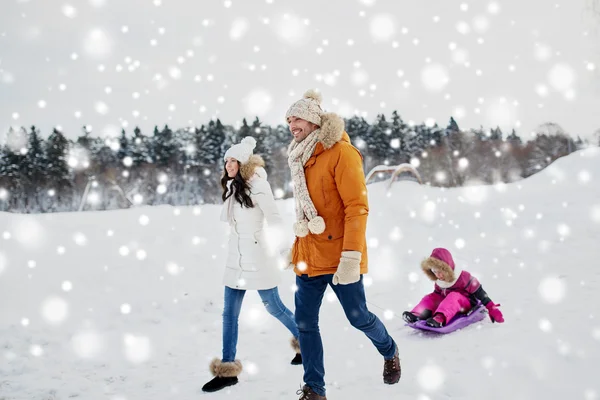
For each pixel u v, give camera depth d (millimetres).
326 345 4043
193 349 4227
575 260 6414
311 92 3119
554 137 30891
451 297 4227
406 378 3072
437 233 9078
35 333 4512
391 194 11148
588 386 2691
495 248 7793
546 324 3273
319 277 2791
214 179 37031
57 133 32938
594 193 10320
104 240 7848
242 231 3500
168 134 37500
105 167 33875
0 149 31859
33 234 3836
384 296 5789
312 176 2809
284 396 3014
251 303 5586
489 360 3150
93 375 3635
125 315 5145
